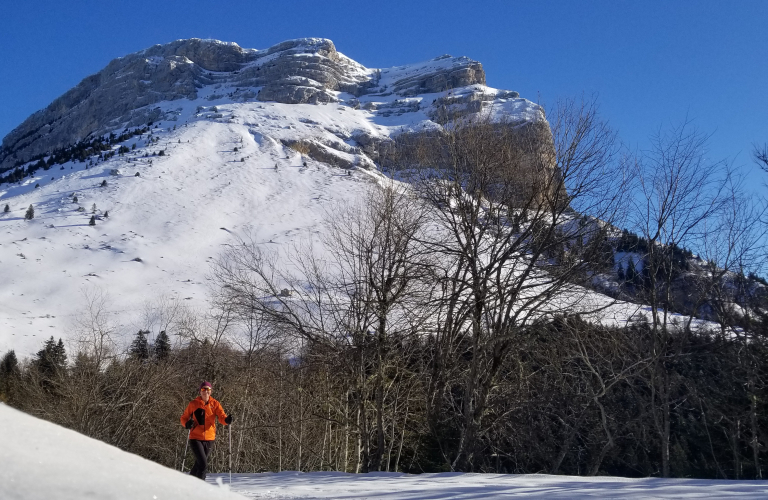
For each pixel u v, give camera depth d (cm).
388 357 1409
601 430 1692
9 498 112
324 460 2070
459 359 1462
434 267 1377
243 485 884
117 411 2427
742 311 1920
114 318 5472
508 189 1378
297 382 1644
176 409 2538
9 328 5328
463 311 1377
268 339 1509
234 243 8450
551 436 1641
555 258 1352
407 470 2030
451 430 1584
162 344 3319
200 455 823
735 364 1850
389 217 1395
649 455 2062
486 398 1368
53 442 146
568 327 1362
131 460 153
